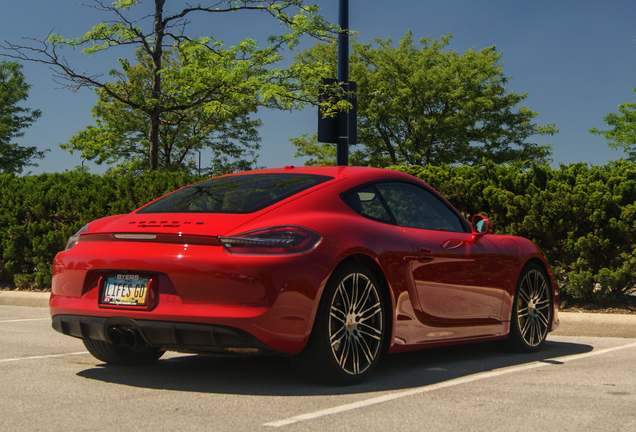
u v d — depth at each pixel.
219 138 39.28
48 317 7.47
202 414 3.15
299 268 3.49
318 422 3.00
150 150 16.78
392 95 42.09
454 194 8.25
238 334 3.36
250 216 3.71
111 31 15.20
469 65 41.78
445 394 3.63
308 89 16.16
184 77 16.84
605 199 7.31
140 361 4.51
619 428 2.95
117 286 3.70
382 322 3.99
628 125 37.88
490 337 4.93
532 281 5.41
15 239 9.52
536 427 2.96
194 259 3.47
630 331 6.36
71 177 10.38
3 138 49.78
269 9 15.40
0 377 4.07
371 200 4.29
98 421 3.02
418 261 4.26
